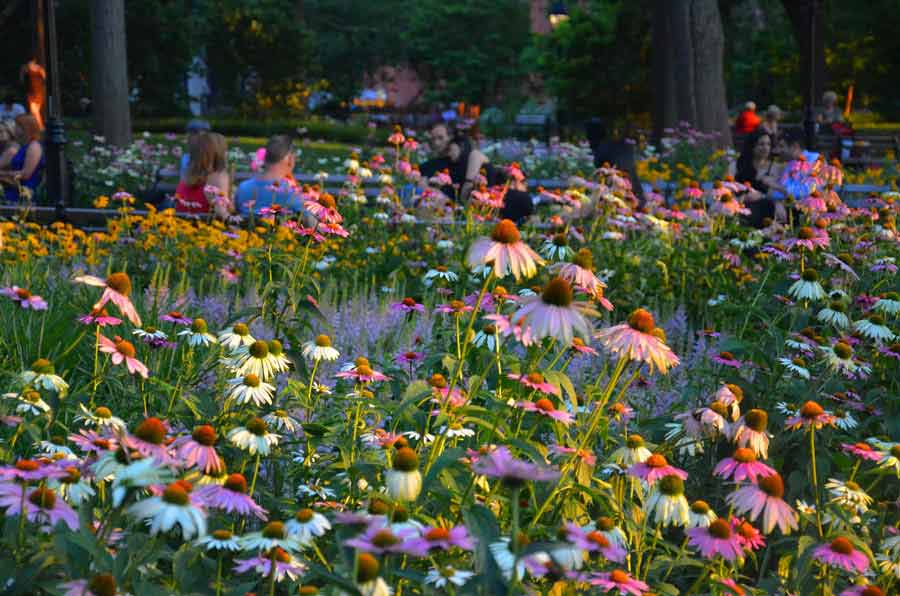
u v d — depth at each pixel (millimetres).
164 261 7156
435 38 54969
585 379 4625
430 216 8297
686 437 3461
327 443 3365
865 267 5934
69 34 31688
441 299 6078
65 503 2326
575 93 37438
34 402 3178
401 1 59938
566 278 3166
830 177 6836
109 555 2223
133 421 3631
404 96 63594
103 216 9234
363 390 3486
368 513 2496
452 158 9133
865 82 42719
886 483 3646
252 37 38406
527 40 55094
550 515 2953
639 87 36688
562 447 2939
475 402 3336
